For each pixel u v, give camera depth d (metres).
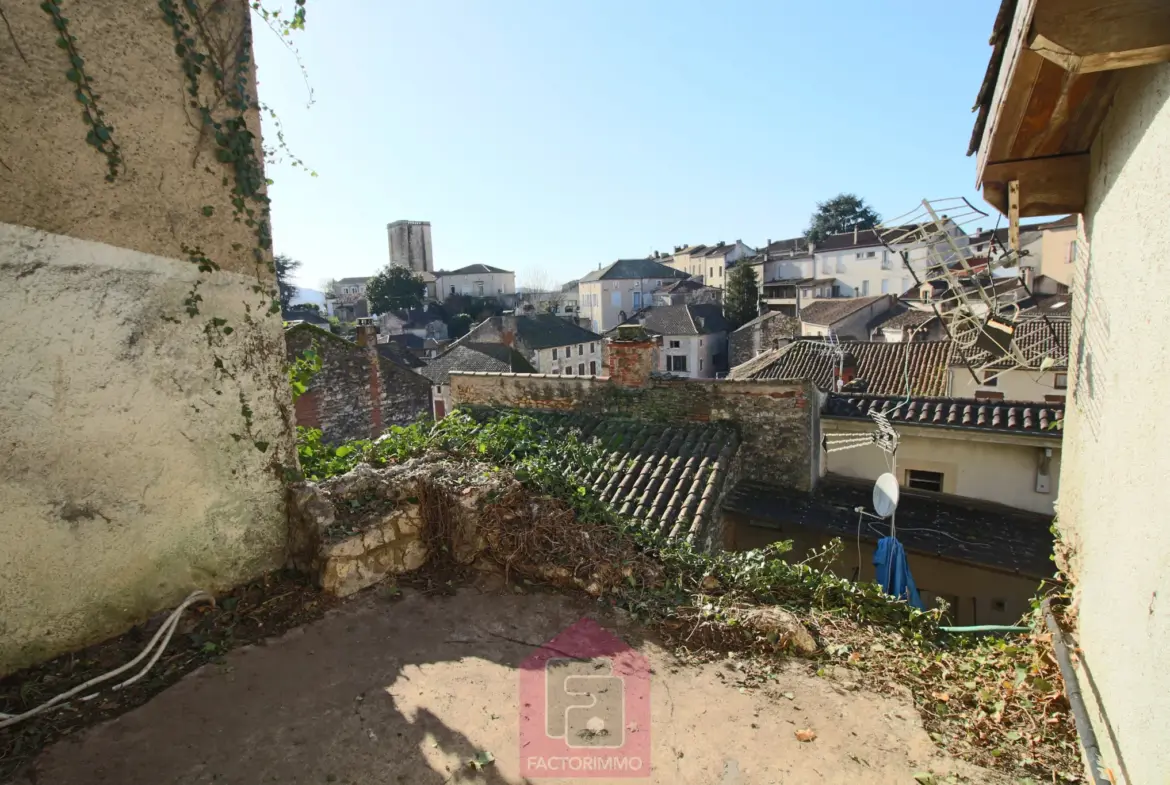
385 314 58.12
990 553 7.90
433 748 2.85
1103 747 2.82
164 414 3.39
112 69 3.06
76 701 2.90
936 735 3.18
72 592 3.08
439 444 5.62
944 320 10.13
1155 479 2.35
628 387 9.66
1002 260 8.20
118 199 3.12
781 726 3.16
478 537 4.45
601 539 4.65
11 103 2.71
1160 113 2.37
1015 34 2.75
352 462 5.25
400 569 4.39
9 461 2.81
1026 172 3.66
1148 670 2.31
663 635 3.94
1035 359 14.77
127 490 3.26
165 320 3.37
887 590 7.11
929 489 9.59
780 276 58.47
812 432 8.98
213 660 3.32
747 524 8.83
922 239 9.61
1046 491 8.80
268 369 3.95
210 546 3.67
